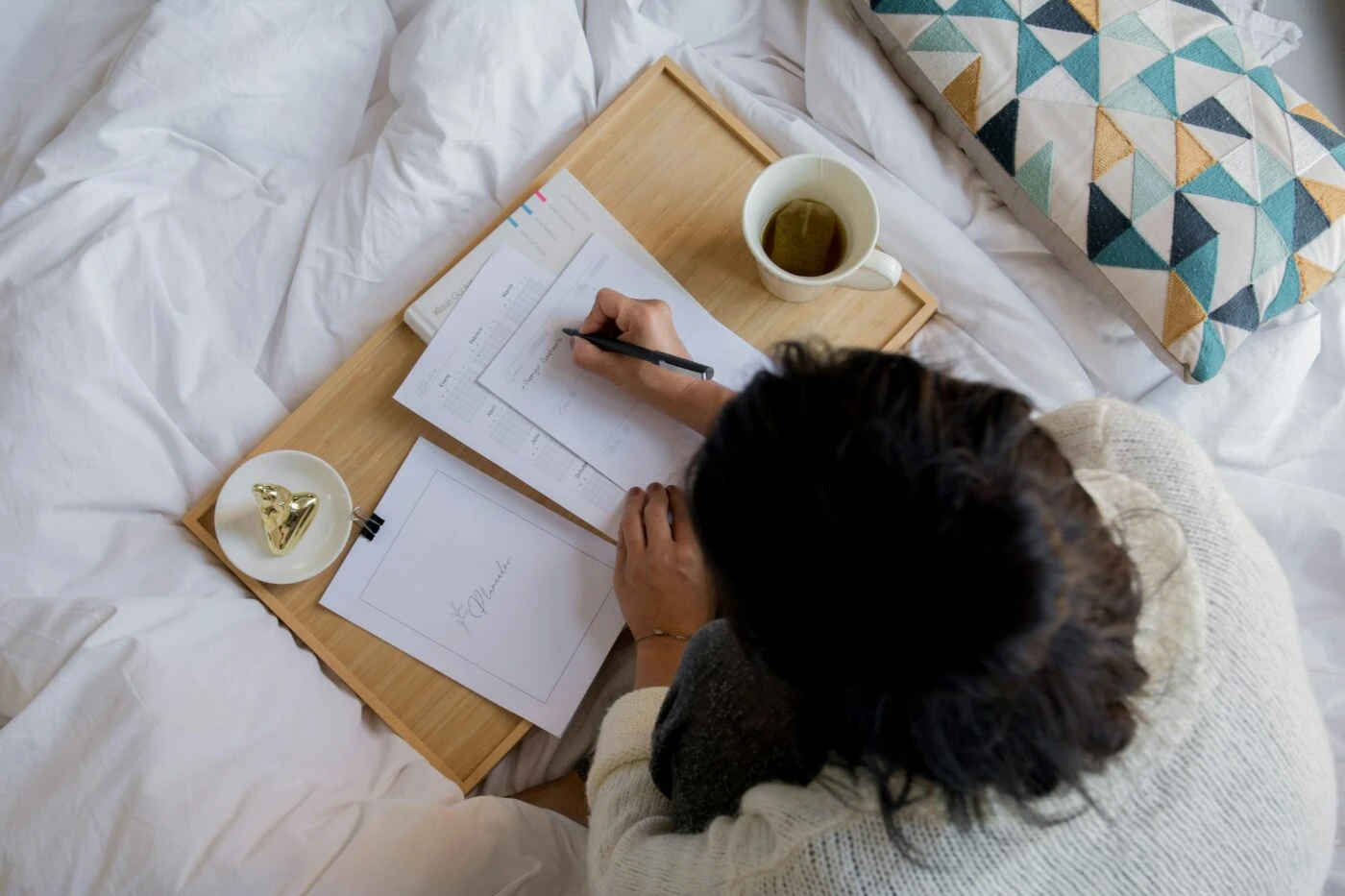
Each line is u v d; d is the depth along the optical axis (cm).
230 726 78
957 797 41
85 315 87
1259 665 46
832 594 35
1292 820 47
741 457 38
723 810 58
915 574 34
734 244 94
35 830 72
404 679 88
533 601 90
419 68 97
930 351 105
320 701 85
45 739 75
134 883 71
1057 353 103
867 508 34
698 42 111
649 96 96
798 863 46
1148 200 98
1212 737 44
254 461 88
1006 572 34
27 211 93
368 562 89
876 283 84
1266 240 96
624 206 95
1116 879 45
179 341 91
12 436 83
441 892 78
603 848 63
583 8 105
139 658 77
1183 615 45
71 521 85
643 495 88
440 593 89
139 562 86
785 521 35
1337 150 99
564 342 90
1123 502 48
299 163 101
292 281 96
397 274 98
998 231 108
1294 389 105
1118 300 101
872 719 38
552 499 90
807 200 87
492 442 89
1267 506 101
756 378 40
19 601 81
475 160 99
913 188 108
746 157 96
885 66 108
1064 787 42
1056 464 40
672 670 81
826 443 36
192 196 99
